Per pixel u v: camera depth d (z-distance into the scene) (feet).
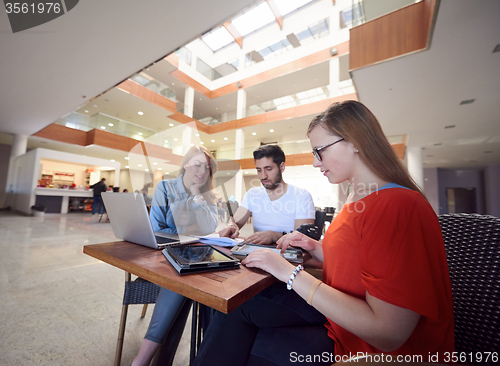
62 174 37.04
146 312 4.79
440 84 11.12
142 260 2.06
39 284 5.99
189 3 9.30
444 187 35.96
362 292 1.65
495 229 1.73
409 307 1.25
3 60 12.86
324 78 34.76
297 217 4.48
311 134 2.10
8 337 3.72
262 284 1.69
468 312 1.73
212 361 1.93
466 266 1.81
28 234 12.92
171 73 34.73
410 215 1.40
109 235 13.56
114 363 3.16
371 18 10.12
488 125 16.21
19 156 28.25
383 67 10.10
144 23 10.29
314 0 34.04
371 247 1.45
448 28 7.77
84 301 5.15
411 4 9.11
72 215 26.66
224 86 40.27
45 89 16.26
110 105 32.37
